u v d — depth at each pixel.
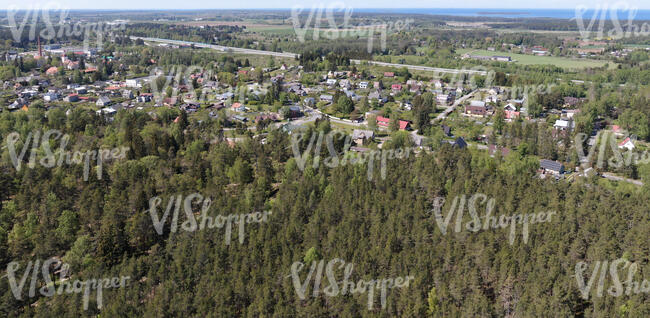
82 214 114.50
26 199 118.50
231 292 89.31
